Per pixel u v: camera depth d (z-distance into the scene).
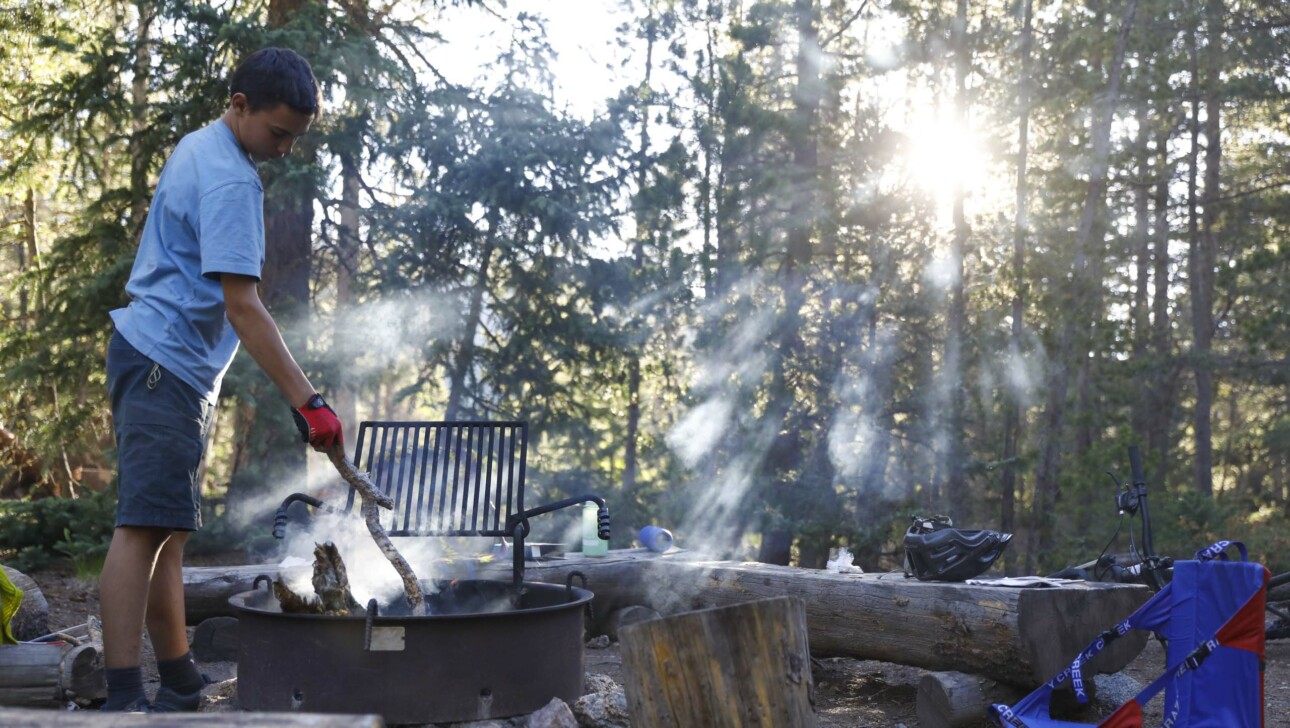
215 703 3.81
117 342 2.85
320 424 2.90
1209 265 20.36
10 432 12.67
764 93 13.23
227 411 10.68
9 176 10.23
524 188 10.87
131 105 9.77
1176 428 23.00
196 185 2.88
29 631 4.39
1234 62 14.95
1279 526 13.72
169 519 2.78
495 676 3.17
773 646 2.46
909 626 4.17
